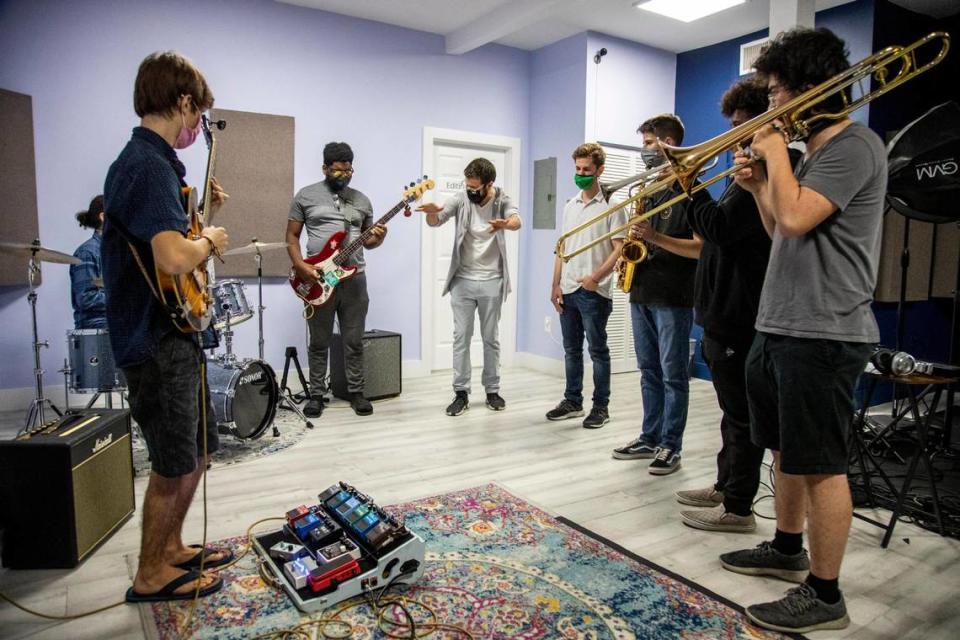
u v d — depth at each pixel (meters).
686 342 2.76
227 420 2.82
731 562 1.93
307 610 1.65
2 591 1.78
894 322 4.24
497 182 5.40
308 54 4.35
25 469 1.87
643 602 1.74
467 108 5.05
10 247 2.50
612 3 4.22
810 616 1.58
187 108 1.58
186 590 1.73
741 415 2.11
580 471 2.82
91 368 2.88
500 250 3.79
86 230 3.81
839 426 1.50
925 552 2.07
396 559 1.78
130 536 2.14
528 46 5.21
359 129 4.59
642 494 2.56
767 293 1.60
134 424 3.41
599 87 4.88
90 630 1.59
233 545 2.04
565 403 3.73
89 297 3.01
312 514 2.00
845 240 1.47
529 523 2.24
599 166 3.28
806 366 1.49
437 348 5.22
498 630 1.61
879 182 1.48
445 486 2.62
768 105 1.92
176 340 1.58
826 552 1.57
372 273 4.76
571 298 3.54
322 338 3.77
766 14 4.38
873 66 1.44
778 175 1.45
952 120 2.46
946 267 4.35
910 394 2.24
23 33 3.56
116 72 3.81
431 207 3.65
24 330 3.71
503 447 3.16
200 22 4.00
